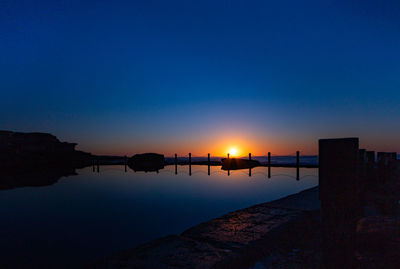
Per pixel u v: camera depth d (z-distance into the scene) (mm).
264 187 15867
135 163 41375
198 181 19641
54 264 5008
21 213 9930
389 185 7691
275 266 3834
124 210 10172
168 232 7066
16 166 31750
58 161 38375
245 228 5574
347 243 2512
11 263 5082
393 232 3701
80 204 11594
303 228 5438
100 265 3910
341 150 2580
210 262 3912
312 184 17109
